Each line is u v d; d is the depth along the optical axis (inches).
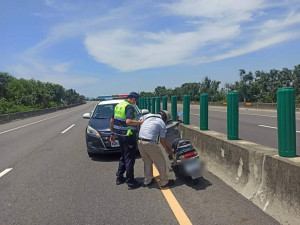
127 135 243.6
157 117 244.8
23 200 223.3
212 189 225.6
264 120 773.9
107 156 378.9
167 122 290.8
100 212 193.8
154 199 213.8
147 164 248.2
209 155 284.0
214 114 1109.1
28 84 2564.0
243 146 218.2
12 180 280.8
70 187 250.4
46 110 1883.6
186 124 404.5
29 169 323.0
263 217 171.5
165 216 182.7
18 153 427.2
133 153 245.0
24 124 1002.7
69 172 302.2
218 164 260.4
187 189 230.5
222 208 188.5
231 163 235.1
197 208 191.9
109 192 233.9
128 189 240.1
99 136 356.2
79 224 177.0
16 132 737.0
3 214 197.9
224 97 2449.6
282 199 167.6
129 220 179.5
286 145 174.2
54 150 438.9
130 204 205.8
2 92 2220.7
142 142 237.3
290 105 172.7
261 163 191.3
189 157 238.7
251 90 2247.8
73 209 201.0
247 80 2329.0
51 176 289.0
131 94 259.4
